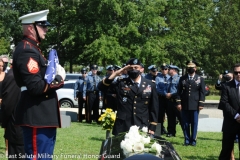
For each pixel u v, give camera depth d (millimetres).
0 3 37938
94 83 15391
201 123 13695
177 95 10844
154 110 6352
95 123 15320
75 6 30828
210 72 34188
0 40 32000
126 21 29938
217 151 9828
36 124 4324
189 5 36000
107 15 29703
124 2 29359
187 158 8914
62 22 31922
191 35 35000
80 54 31344
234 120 7582
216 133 13141
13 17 37406
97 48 28547
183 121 10695
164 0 30391
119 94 6355
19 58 4297
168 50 34562
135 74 6246
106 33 29625
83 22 30719
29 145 4391
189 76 10766
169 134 12383
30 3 36219
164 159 4520
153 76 12703
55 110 4449
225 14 32719
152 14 29594
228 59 31938
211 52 33500
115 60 28734
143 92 6289
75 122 15555
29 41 4426
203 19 36750
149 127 6332
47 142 4395
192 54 34594
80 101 15758
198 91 10680
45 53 33281
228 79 10953
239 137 7672
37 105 4359
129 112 6281
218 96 33094
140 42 30234
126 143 4617
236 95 7586
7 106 6594
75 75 21594
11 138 6617
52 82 4285
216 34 32594
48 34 31828
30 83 4215
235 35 31984
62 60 33875
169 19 35219
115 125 6352
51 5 31734
